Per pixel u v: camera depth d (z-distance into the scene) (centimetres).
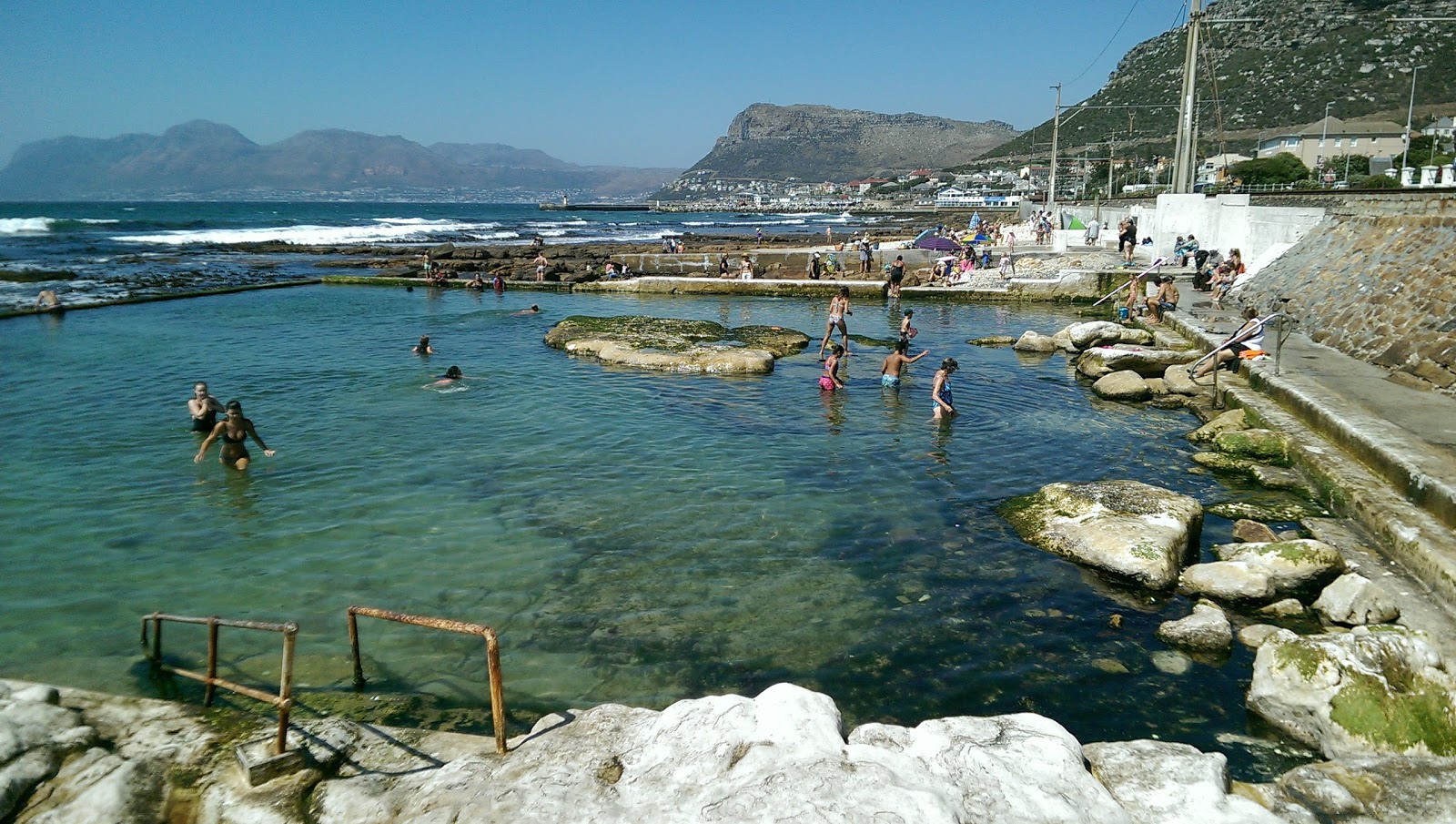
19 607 839
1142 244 4156
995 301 3406
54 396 1725
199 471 1268
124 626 804
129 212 13438
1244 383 1683
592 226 12212
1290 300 2267
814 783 446
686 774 474
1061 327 2786
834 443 1451
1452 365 1422
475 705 682
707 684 723
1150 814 465
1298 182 7456
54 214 12075
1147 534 954
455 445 1413
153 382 1861
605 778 488
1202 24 3562
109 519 1076
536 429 1519
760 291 3712
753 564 963
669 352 2136
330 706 671
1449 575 799
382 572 933
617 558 975
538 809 454
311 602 861
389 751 562
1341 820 491
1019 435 1505
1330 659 650
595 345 2233
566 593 888
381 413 1619
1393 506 966
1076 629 816
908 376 2009
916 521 1094
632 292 3847
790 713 520
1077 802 454
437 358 2191
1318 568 859
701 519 1097
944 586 908
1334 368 1606
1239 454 1334
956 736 519
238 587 891
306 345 2367
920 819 415
